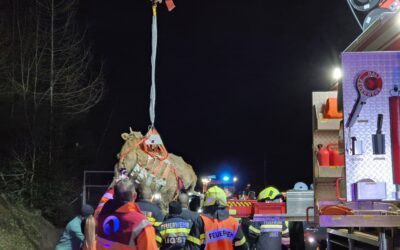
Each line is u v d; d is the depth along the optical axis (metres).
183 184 8.91
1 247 11.04
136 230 4.45
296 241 10.58
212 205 6.09
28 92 16.73
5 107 16.48
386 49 6.00
